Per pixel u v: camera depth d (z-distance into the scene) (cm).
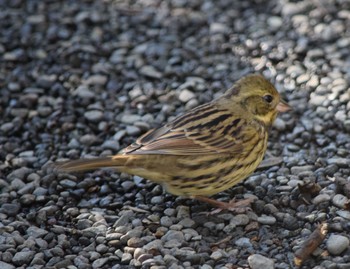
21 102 1338
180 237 1013
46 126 1286
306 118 1268
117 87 1384
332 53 1420
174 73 1403
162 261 969
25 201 1112
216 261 973
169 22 1564
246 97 1088
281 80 1376
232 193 1106
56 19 1577
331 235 974
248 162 1066
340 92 1306
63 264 988
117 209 1098
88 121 1296
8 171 1191
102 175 1162
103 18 1577
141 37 1522
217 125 1055
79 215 1078
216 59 1449
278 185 1109
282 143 1224
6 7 1628
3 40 1516
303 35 1481
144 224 1047
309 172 1126
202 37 1518
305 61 1414
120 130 1268
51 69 1430
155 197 1109
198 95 1346
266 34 1501
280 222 1035
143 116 1302
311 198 1070
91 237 1035
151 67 1428
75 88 1381
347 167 1131
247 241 1002
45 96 1364
